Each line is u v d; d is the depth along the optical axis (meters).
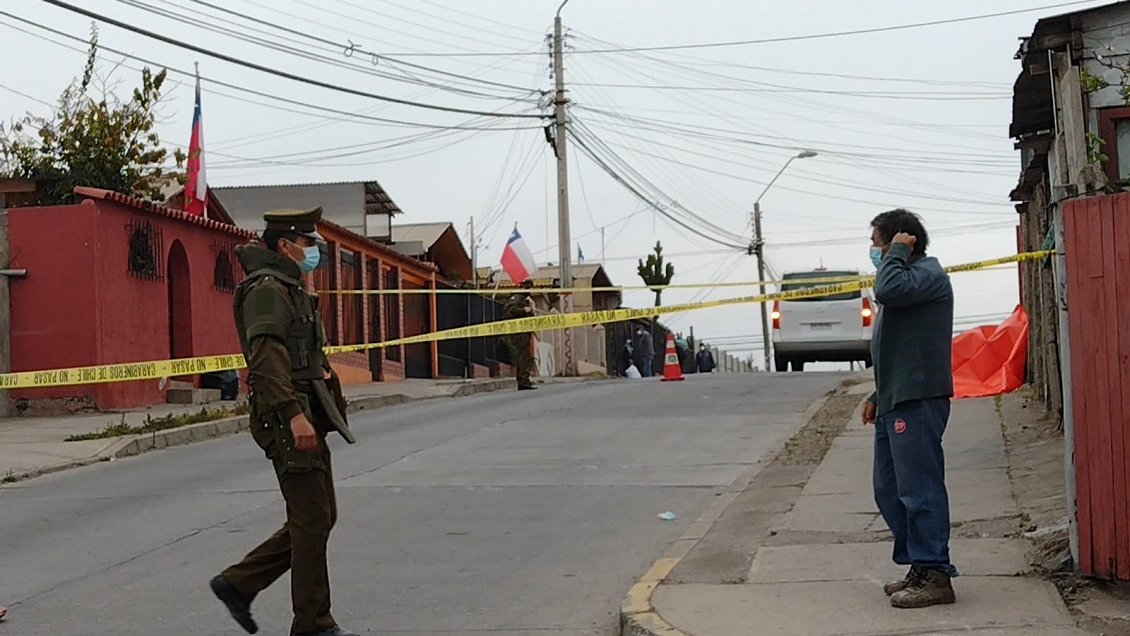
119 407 28.64
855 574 9.81
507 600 10.34
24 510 15.73
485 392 36.06
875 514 12.16
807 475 15.24
